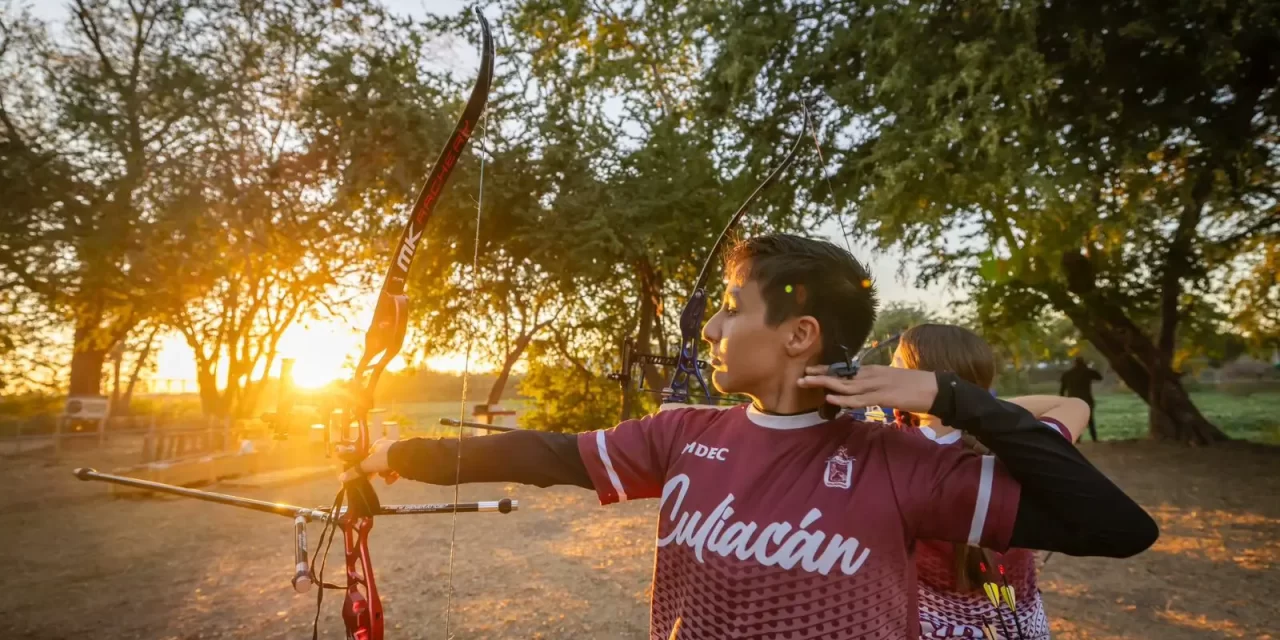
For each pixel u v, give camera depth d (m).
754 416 1.24
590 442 1.33
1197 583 5.38
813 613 1.09
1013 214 8.86
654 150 13.40
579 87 13.85
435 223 12.88
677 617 1.20
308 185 13.70
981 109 8.05
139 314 17.34
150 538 7.08
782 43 10.62
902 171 8.52
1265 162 10.20
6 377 17.33
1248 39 8.58
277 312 19.25
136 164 13.43
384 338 1.35
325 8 12.97
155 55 13.71
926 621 1.90
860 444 1.18
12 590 5.39
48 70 13.76
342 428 1.39
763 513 1.13
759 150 10.73
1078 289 13.20
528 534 7.06
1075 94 9.11
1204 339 14.09
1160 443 13.31
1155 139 8.98
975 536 1.11
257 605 5.02
